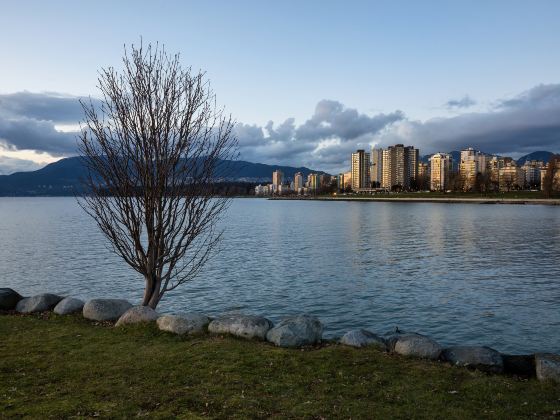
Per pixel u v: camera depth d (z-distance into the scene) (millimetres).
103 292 28250
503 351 17766
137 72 12211
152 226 13023
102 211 12875
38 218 103375
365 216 111938
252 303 25125
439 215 111688
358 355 10633
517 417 7633
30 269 35562
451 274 33656
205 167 13148
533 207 148250
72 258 40906
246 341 11711
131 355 10461
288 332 11562
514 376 9906
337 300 25578
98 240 55469
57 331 12484
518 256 42906
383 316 22453
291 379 9094
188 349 10898
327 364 9969
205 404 7828
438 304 24672
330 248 49000
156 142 12422
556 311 23297
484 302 25156
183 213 13203
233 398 8078
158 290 13875
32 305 14773
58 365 9781
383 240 57281
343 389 8648
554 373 9500
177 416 7324
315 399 8148
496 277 32500
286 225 84375
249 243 53688
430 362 10352
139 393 8289
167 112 12320
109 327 12969
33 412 7387
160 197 12797
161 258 13430
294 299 25859
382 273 33938
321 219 102000
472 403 8172
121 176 12500
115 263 38125
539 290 28281
